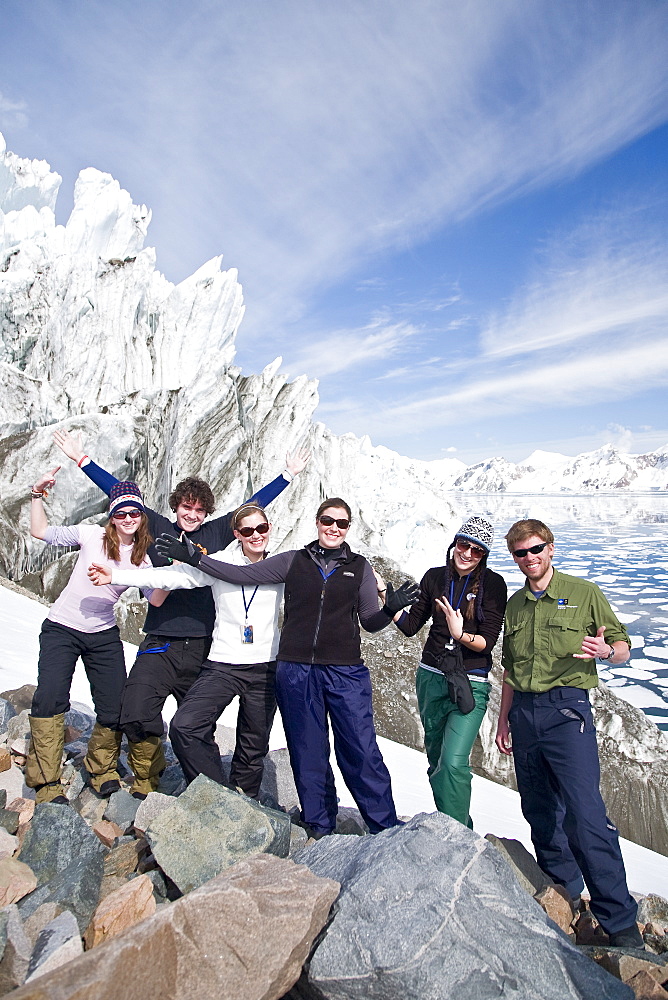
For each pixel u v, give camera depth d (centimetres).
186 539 382
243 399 2178
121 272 2486
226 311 2894
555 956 248
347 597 373
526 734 367
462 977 231
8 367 1764
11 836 320
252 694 393
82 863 291
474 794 930
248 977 211
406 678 1298
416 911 251
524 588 383
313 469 2348
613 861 333
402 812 693
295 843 355
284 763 497
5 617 1114
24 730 471
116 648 411
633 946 322
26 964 220
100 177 2730
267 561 383
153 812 348
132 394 1917
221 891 225
